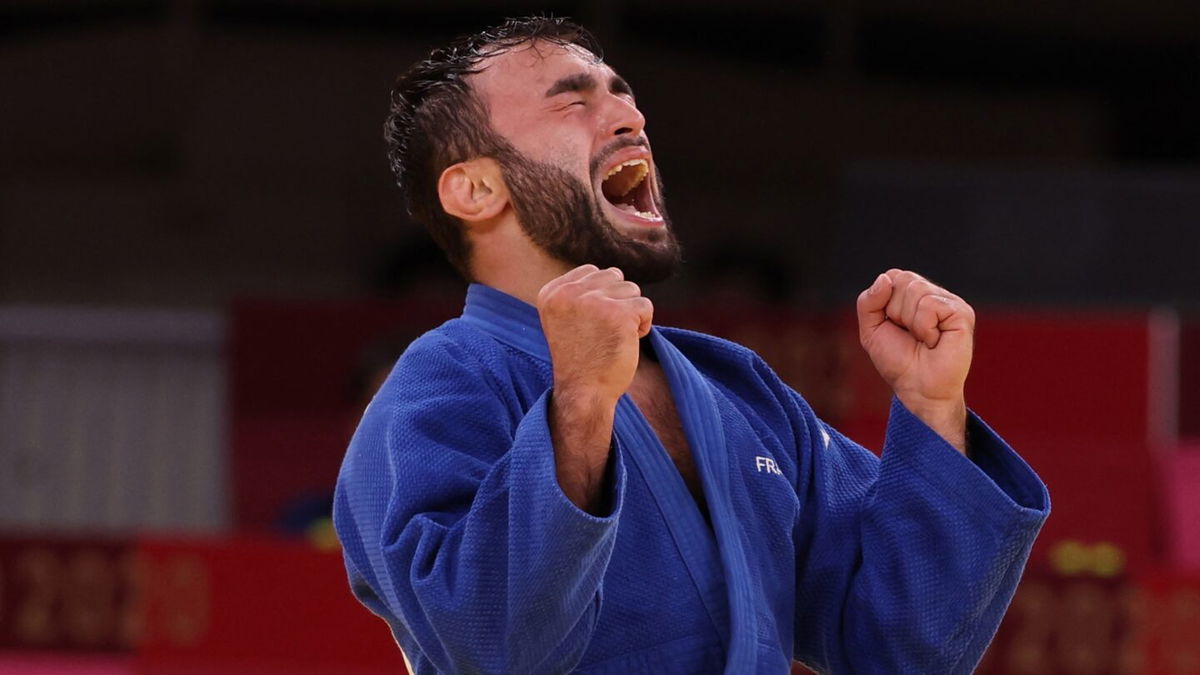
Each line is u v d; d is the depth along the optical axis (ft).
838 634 27.50
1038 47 135.95
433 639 23.73
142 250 134.41
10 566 74.13
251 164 135.54
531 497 22.54
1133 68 137.69
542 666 23.11
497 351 26.76
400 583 23.73
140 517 88.02
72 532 86.33
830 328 80.53
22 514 88.12
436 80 28.48
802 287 134.82
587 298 22.79
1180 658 67.46
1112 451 79.82
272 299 87.04
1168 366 81.41
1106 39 134.41
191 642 71.67
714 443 26.45
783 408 28.91
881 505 26.99
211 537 75.31
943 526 26.27
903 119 138.51
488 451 25.05
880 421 79.92
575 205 27.02
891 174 92.43
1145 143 139.03
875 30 135.44
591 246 27.14
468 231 28.09
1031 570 68.59
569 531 22.20
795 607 27.89
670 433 27.02
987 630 26.71
